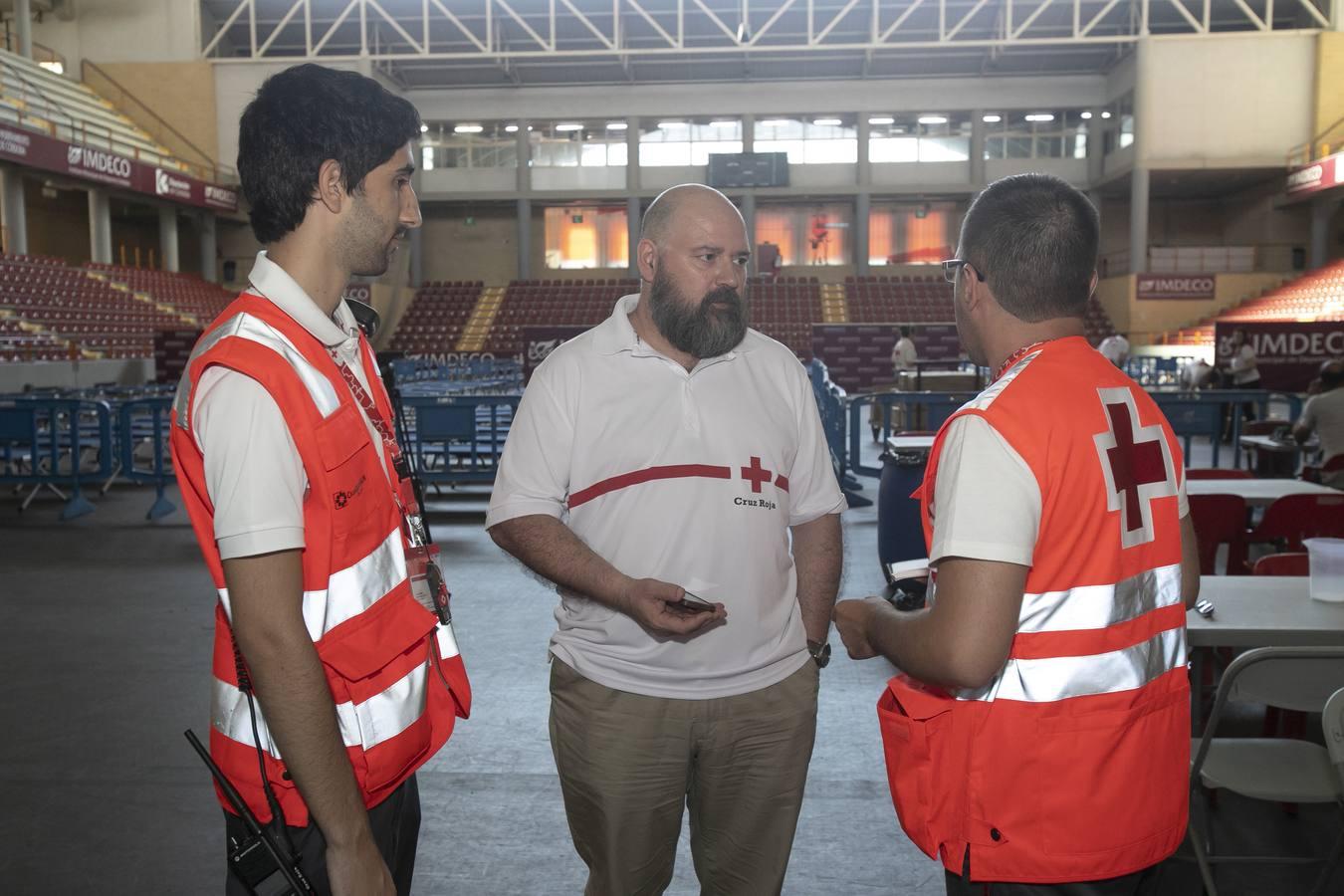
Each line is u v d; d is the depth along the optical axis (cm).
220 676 138
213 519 128
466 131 3120
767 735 188
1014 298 149
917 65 2892
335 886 126
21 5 2606
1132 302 2689
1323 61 2553
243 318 131
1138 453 146
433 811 309
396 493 151
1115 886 141
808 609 197
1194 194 3111
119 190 2522
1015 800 138
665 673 181
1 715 392
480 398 900
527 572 196
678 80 3016
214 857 282
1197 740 260
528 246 3114
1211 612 256
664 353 188
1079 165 3023
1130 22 2744
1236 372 1225
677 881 273
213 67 2798
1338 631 241
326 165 135
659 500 183
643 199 3088
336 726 127
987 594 132
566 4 2439
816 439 202
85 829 298
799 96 2997
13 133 2020
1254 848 285
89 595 588
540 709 396
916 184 3048
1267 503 462
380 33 2845
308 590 130
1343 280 2383
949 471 139
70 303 2216
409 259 3153
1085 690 137
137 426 1112
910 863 278
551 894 264
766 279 3038
